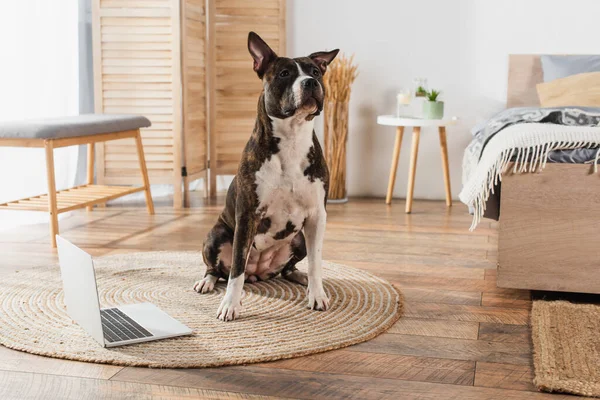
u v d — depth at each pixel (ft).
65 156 12.87
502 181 7.23
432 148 14.02
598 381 5.17
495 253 9.55
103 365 5.57
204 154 14.08
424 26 13.75
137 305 7.01
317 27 14.14
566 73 12.69
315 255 7.04
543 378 5.19
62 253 6.62
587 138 7.06
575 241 7.16
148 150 13.07
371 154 14.32
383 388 5.15
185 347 5.91
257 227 7.07
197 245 10.00
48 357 5.74
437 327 6.53
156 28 12.76
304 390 5.11
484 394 5.05
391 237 10.59
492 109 13.73
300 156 6.72
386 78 14.05
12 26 11.51
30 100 12.00
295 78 6.39
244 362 5.60
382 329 6.40
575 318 6.64
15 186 11.71
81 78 13.69
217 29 13.88
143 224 11.51
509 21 13.42
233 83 13.99
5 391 5.11
